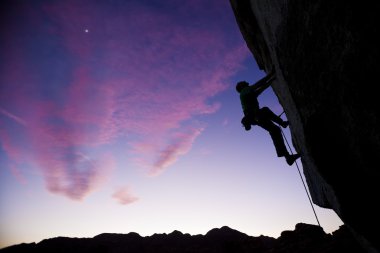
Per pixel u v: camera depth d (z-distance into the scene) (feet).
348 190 8.93
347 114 7.63
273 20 10.65
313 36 7.70
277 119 15.75
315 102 9.00
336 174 9.05
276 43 10.75
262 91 15.57
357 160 8.27
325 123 8.93
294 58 9.34
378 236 8.83
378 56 5.66
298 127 12.38
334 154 8.95
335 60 7.11
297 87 9.89
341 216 10.32
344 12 6.09
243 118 15.67
